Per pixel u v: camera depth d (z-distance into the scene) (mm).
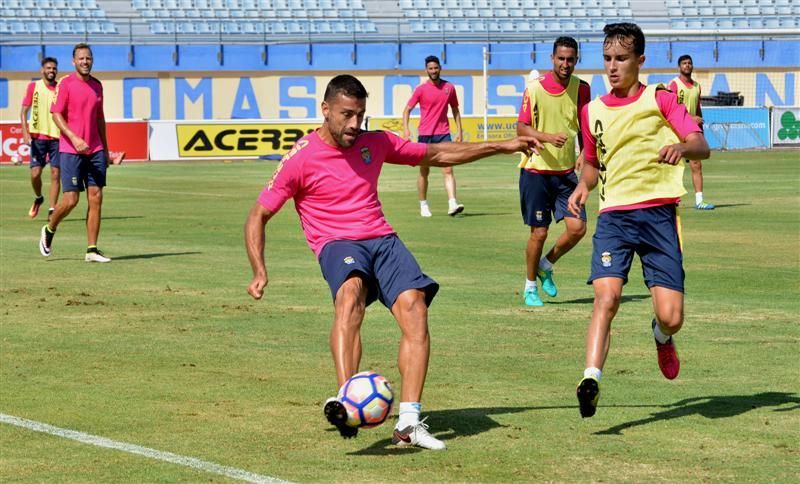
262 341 10695
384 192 30828
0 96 52219
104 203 27672
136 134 45938
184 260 17000
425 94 24125
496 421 7684
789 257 16750
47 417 7801
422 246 18531
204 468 6539
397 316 7137
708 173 35875
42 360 9805
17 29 53781
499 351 10188
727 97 53094
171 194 30359
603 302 7402
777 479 6309
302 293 13727
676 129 7504
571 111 12734
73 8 55031
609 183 7711
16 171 40094
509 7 59344
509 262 16594
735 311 12219
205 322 11719
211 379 9055
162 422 7652
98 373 9281
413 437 6949
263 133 47219
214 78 54219
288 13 57938
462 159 7520
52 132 23297
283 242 19500
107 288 14141
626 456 6789
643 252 7727
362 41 55031
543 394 8508
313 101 55000
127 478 6348
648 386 8773
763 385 8773
